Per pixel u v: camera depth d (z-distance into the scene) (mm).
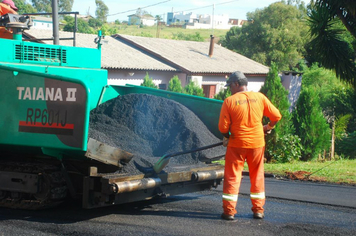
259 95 5879
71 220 5746
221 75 29094
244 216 6062
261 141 5805
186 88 20016
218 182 7066
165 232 5258
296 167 10875
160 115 7066
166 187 6301
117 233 5203
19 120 5625
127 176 5484
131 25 145875
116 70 24078
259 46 48656
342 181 9023
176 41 34781
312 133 13562
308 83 33594
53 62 7230
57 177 5914
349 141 17234
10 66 5934
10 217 5852
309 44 14055
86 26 63188
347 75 13727
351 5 12844
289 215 6211
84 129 5215
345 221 5980
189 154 6676
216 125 7469
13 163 6082
